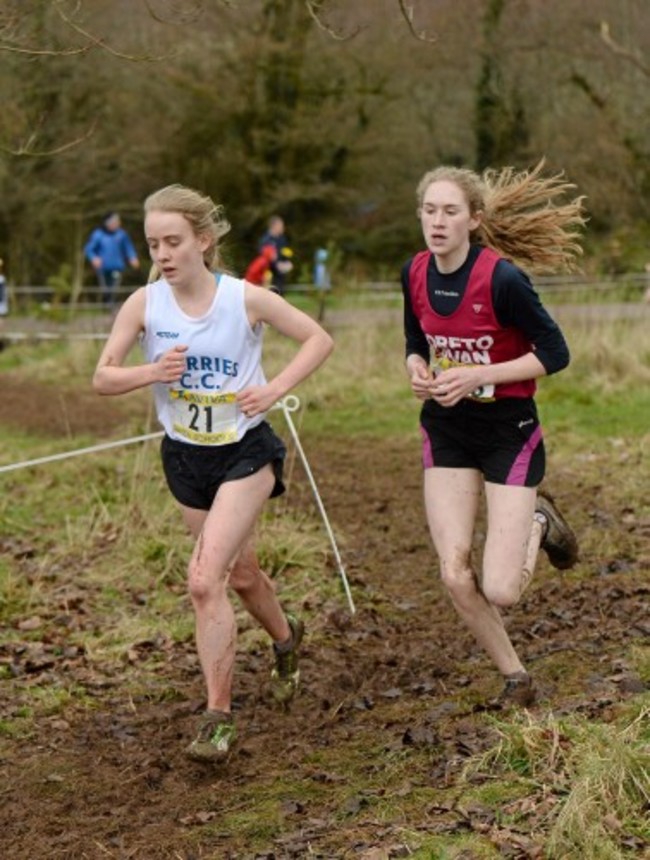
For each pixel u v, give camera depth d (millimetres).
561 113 37375
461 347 8086
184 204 7824
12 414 22031
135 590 12023
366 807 7180
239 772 7992
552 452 16594
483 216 8062
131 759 8344
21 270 41000
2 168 35438
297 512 14227
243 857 6852
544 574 11469
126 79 38906
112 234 33281
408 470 16406
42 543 13547
